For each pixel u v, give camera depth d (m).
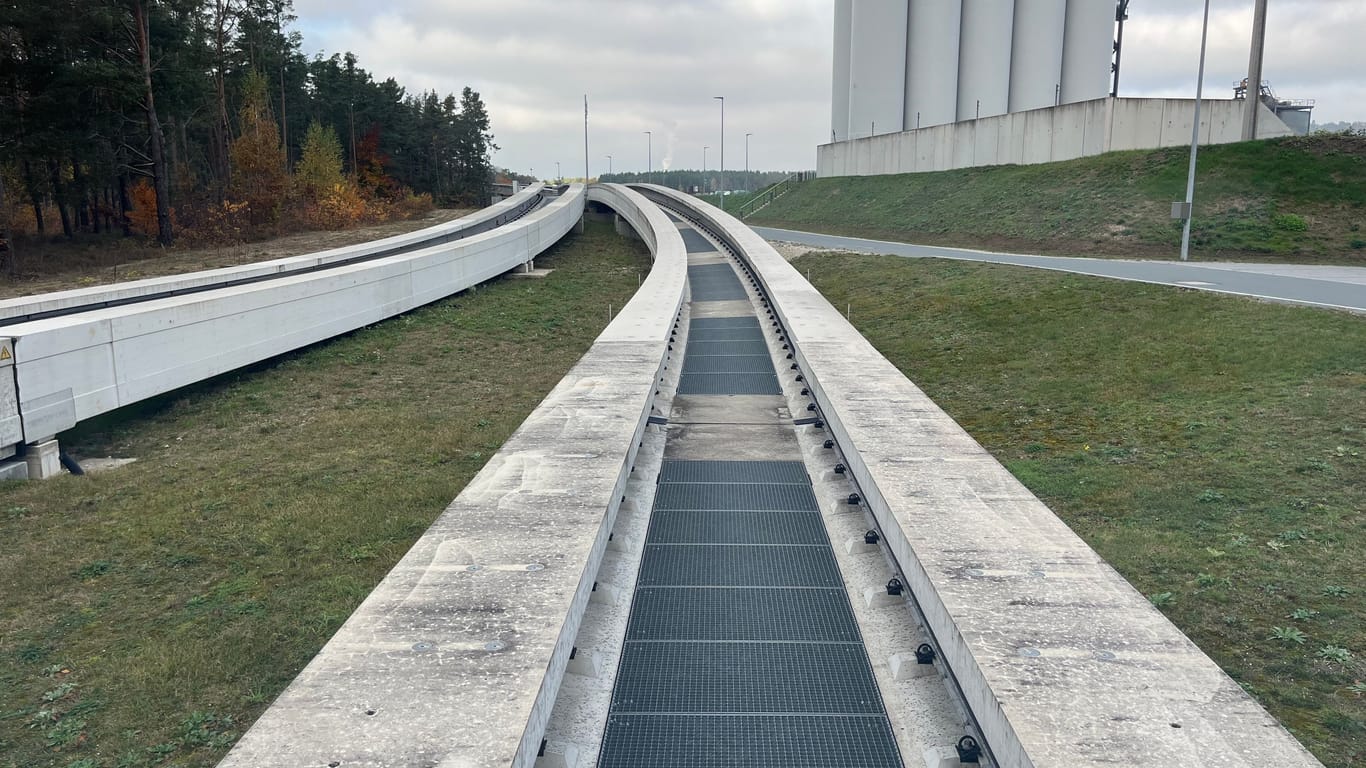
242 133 44.16
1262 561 6.87
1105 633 4.58
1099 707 3.89
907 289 23.05
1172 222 30.09
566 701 5.10
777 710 5.13
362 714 3.86
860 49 68.12
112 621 6.83
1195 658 4.33
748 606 6.48
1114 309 16.70
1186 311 15.56
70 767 4.94
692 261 33.28
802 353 13.02
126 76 32.50
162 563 7.92
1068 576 5.29
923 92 66.25
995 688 4.05
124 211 45.09
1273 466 8.79
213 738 5.19
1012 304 18.88
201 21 43.06
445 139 96.69
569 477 7.26
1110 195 34.22
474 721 3.80
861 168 61.38
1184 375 12.41
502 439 11.72
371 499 9.30
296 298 17.19
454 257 24.73
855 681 5.43
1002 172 44.31
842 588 6.77
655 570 7.12
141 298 17.78
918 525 6.14
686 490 9.05
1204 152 34.44
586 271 33.00
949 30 64.31
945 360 15.97
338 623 6.57
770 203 67.31
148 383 13.12
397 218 51.19
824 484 8.91
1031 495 6.77
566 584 5.21
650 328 15.27
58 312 15.85
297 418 13.29
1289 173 31.38
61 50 33.22
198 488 9.96
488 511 6.46
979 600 4.97
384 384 15.56
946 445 8.15
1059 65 61.81
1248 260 25.94
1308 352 12.15
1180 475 8.98
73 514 9.32
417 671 4.21
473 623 4.71
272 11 52.62
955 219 39.59
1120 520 8.04
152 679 5.86
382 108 81.25
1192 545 7.30
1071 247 30.45
